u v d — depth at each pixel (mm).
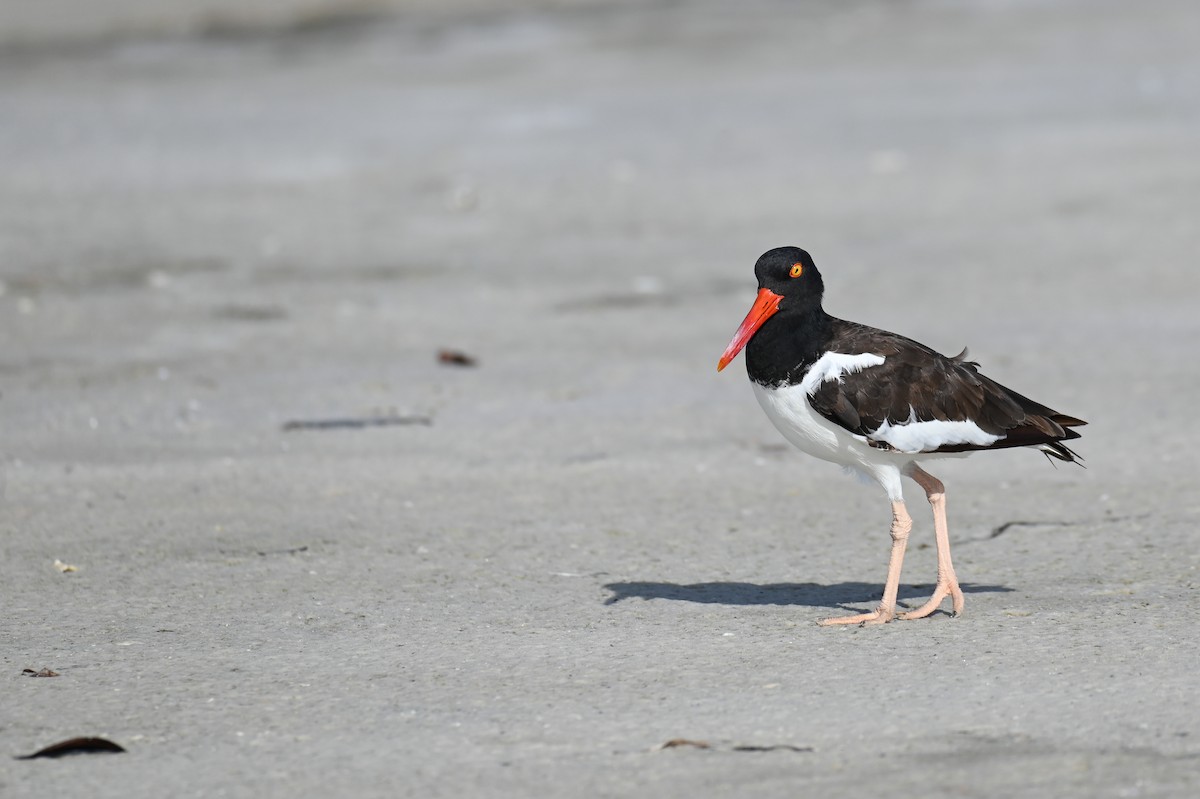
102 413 15609
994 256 21656
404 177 27625
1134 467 13492
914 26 44062
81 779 7531
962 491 13156
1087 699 8250
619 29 45125
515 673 8977
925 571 11172
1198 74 34125
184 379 16828
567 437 14797
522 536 12055
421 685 8789
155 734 8102
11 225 24250
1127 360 16844
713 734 7930
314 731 8102
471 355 17828
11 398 16094
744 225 23969
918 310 19156
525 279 21328
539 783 7375
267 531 12195
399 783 7422
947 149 28453
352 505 12867
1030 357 17078
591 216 24828
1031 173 26391
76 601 10539
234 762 7715
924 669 8844
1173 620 9602
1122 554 11250
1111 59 36875
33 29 46844
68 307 19812
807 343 9945
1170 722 7895
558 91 35312
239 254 22672
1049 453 10234
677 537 12031
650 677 8852
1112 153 27391
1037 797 7027
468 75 37719
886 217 24109
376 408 15797
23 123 32656
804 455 14281
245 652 9438
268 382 16750
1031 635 9422
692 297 20297
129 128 32000
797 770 7426
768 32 43688
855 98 33438
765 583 10898
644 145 29641
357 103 34375
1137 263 20969
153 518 12523
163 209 25422
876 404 9719
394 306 20016
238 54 42125
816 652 9242
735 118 31797
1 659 9352
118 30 46438
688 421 15305
